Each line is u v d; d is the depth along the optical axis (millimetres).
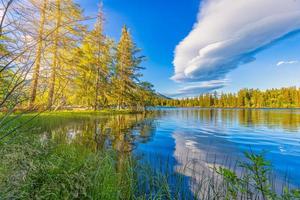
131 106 31859
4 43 1825
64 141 5867
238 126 15094
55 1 2428
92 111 20609
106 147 6711
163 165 5012
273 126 14922
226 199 2625
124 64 27828
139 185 3533
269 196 1905
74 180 2516
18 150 2562
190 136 10461
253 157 1915
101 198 2568
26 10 2004
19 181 2064
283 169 5168
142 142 8570
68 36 2254
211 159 5918
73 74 2520
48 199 2250
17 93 1597
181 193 3350
